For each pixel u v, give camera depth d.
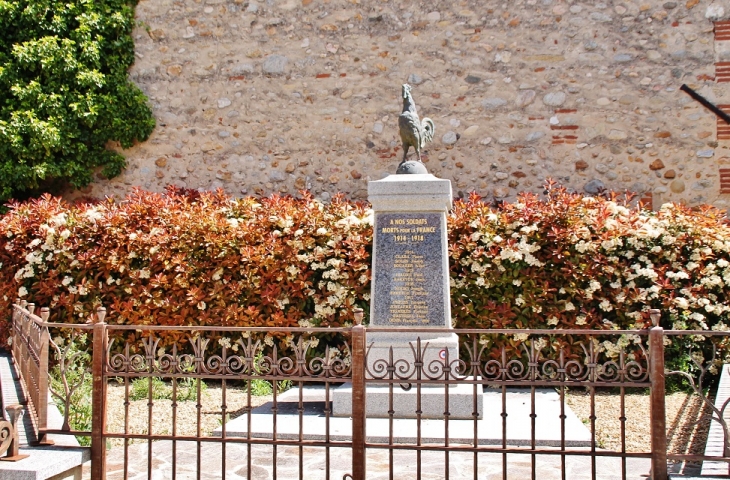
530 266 7.51
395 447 3.83
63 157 10.16
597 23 9.62
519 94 9.70
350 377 3.91
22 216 8.27
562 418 3.77
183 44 10.37
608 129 9.52
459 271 7.68
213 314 7.84
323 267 7.74
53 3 10.17
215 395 7.07
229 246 7.93
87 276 8.08
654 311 3.81
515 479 4.44
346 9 10.09
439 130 9.81
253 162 10.17
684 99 9.43
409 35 9.95
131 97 10.23
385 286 6.21
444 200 6.17
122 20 10.29
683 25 9.48
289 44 10.18
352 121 10.01
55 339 7.83
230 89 10.27
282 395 6.90
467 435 5.27
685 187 9.38
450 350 5.96
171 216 8.10
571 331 3.87
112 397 6.81
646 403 6.61
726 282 7.35
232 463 4.80
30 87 9.88
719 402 5.79
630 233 7.42
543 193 9.57
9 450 3.92
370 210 8.18
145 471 4.60
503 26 9.77
